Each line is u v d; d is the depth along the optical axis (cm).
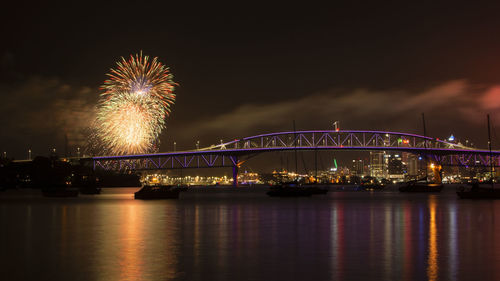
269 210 7431
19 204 9388
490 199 11475
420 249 3219
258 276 2431
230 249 3253
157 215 6300
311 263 2747
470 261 2775
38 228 4616
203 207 8375
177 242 3594
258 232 4253
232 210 7431
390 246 3362
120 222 5256
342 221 5344
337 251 3156
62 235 4044
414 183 18875
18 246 3409
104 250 3209
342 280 2345
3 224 5012
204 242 3594
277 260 2839
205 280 2352
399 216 6062
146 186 12581
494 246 3341
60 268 2633
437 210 7256
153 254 3048
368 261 2795
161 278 2395
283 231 4328
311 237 3881
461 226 4728
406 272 2503
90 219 5647
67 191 14000
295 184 14600
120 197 13900
